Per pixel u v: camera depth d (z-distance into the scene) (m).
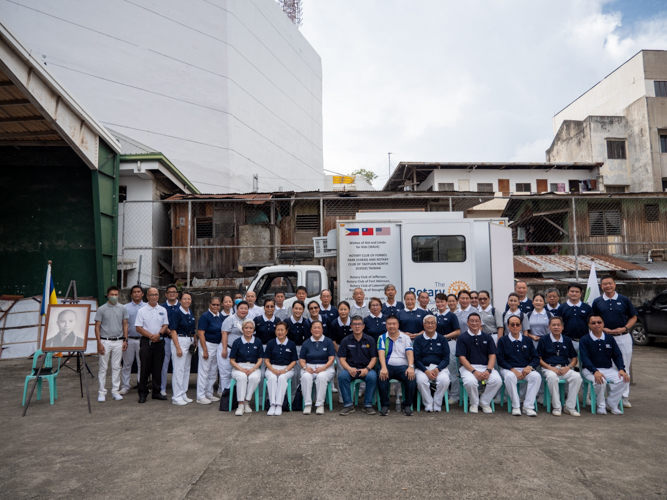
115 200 13.21
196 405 6.41
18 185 13.16
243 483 3.64
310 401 5.88
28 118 11.21
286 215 16.02
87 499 3.40
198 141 27.17
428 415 5.72
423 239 7.95
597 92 33.00
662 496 3.34
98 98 24.34
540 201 20.11
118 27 25.16
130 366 7.23
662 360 9.41
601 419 5.45
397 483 3.60
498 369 6.31
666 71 29.25
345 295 8.02
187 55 27.22
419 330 6.65
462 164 25.02
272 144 33.44
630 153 28.34
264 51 33.00
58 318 6.51
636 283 12.92
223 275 15.12
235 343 6.03
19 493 3.51
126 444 4.65
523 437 4.74
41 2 23.17
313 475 3.78
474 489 3.48
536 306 6.54
